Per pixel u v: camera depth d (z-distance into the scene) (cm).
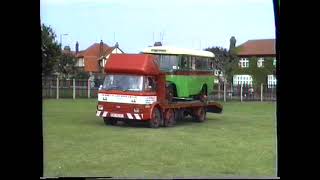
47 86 4041
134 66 1942
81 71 5294
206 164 1095
